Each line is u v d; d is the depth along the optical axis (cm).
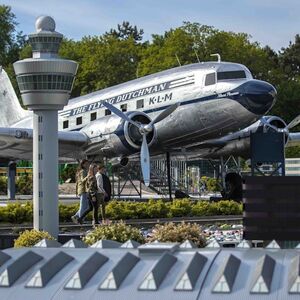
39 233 1486
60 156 3244
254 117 2808
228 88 2795
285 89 7494
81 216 2148
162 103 2962
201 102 2861
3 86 4222
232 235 1783
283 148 2941
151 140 2861
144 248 489
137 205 2422
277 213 957
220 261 464
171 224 1410
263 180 965
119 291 445
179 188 3919
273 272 441
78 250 512
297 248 518
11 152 3409
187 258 471
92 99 3306
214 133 2925
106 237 1380
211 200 3127
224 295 428
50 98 1650
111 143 2883
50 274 468
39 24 1706
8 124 4216
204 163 5097
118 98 3150
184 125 2923
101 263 477
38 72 1636
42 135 1669
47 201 1667
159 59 7300
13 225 2159
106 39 8194
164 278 450
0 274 474
